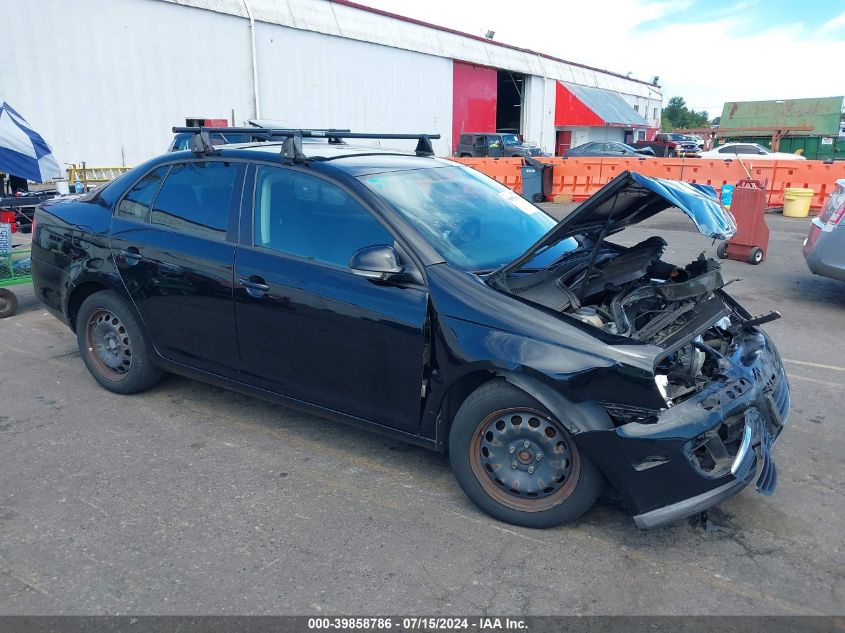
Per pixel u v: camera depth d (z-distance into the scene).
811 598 2.85
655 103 64.56
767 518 3.43
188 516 3.41
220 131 4.43
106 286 4.61
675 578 2.97
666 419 2.95
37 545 3.17
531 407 3.16
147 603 2.79
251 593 2.86
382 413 3.61
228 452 4.08
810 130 32.19
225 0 21.98
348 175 3.76
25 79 17.09
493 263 3.65
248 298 3.90
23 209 8.54
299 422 4.50
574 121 45.00
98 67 18.61
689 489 2.96
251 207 4.00
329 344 3.65
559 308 3.30
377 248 3.29
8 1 16.53
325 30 25.92
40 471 3.83
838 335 6.46
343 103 27.41
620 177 3.08
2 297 6.81
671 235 12.04
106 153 19.14
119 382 4.80
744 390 3.17
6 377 5.22
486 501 3.37
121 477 3.78
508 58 38.72
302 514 3.44
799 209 14.82
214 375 4.27
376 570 3.01
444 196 4.04
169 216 4.35
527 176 17.61
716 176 16.67
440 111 33.78
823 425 4.48
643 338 3.31
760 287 8.40
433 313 3.33
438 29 33.12
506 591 2.88
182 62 20.78
